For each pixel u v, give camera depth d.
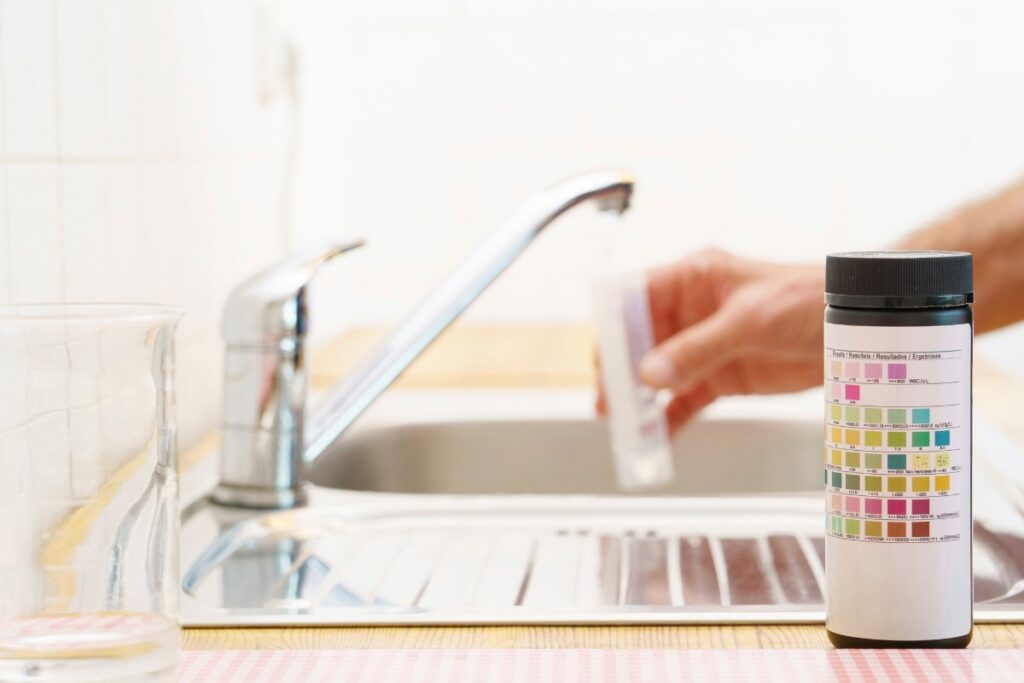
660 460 1.22
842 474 0.61
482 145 2.27
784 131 2.24
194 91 1.29
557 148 2.27
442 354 1.80
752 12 2.23
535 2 2.24
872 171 2.25
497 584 0.82
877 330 0.58
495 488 1.44
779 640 0.66
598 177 1.01
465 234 2.29
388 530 0.97
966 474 0.60
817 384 1.31
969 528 0.61
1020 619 0.68
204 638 0.68
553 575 0.85
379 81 2.27
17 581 0.50
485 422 1.43
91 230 0.97
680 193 2.27
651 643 0.66
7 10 0.81
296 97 1.75
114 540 0.51
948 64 2.22
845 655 0.60
